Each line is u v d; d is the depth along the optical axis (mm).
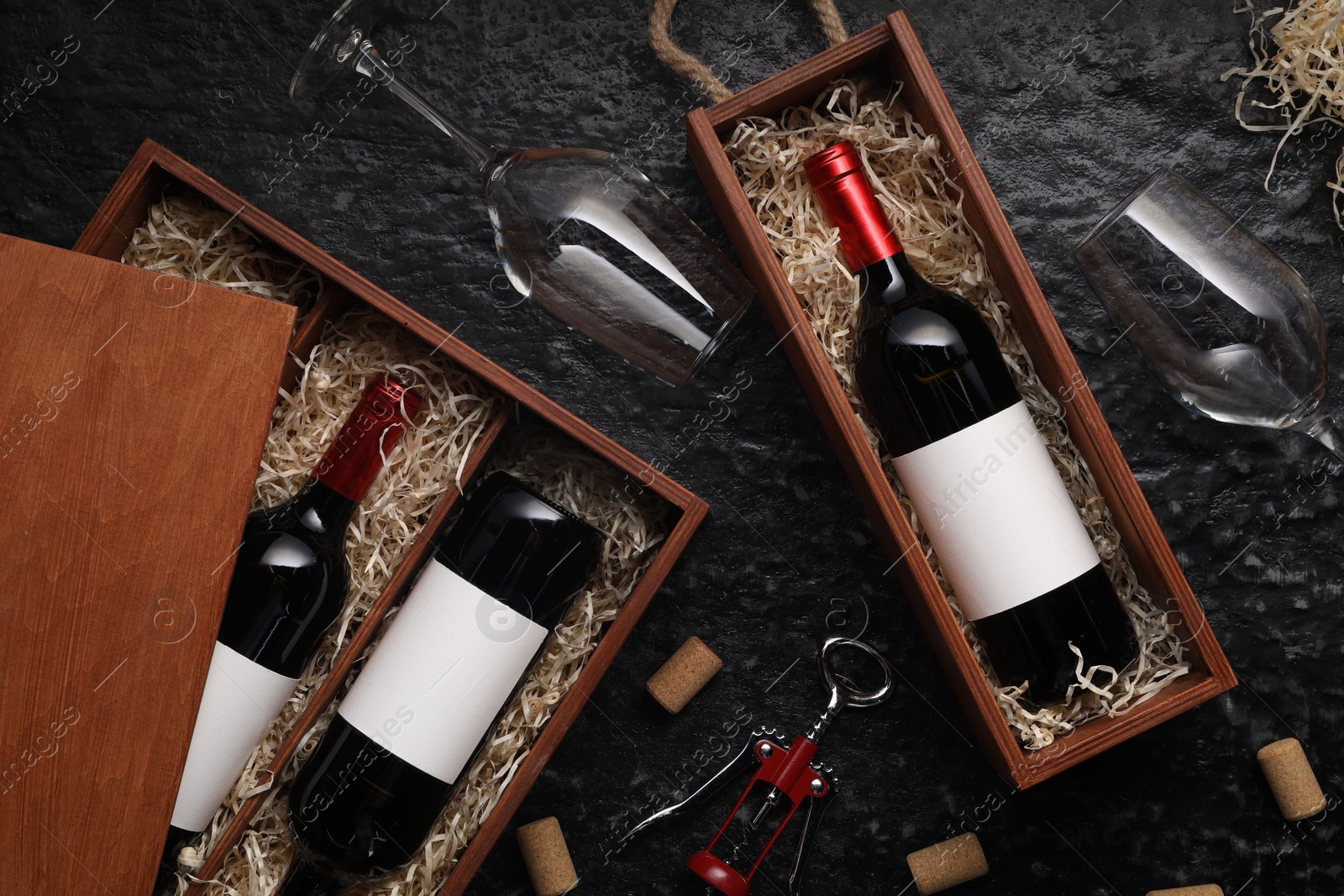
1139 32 1236
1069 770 1233
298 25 1261
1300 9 1188
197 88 1255
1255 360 1001
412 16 1240
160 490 955
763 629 1229
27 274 953
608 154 1077
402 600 1083
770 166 1106
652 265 1015
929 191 1136
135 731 947
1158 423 1227
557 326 1233
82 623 942
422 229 1244
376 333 1120
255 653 999
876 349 1037
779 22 1241
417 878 1109
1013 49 1242
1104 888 1218
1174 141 1235
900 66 1056
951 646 1020
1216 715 1229
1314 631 1219
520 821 1221
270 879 1078
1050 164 1237
